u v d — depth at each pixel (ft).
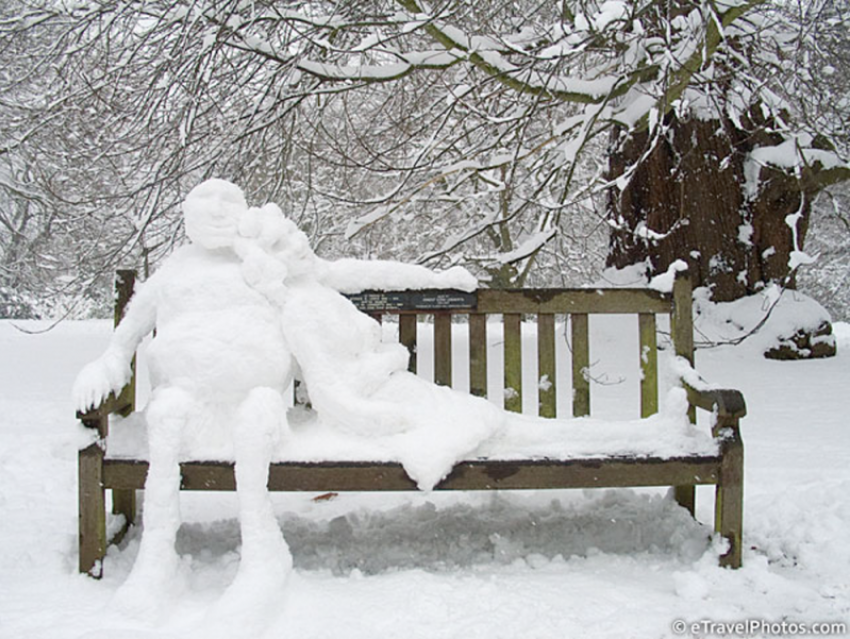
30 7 23.52
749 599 8.58
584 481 9.12
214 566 9.42
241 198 10.37
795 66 21.85
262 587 8.07
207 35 19.88
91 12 21.62
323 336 9.75
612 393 20.79
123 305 10.58
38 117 23.26
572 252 38.65
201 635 7.54
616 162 28.30
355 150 28.37
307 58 22.43
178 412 8.89
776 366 24.86
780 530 10.61
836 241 53.06
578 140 21.57
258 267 9.73
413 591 8.50
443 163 26.17
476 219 32.96
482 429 9.35
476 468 9.08
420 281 11.18
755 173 27.07
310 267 10.39
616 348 25.22
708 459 9.19
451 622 7.98
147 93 20.89
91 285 24.47
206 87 20.74
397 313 11.19
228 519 11.24
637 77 21.50
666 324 25.12
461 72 27.27
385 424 9.25
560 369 23.38
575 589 8.79
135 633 7.45
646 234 21.12
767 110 25.17
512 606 8.29
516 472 9.09
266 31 22.70
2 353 30.42
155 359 9.45
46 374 25.25
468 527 10.81
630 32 20.61
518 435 9.77
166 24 20.39
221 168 22.57
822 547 9.93
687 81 19.85
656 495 11.61
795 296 27.25
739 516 9.17
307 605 8.22
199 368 9.19
